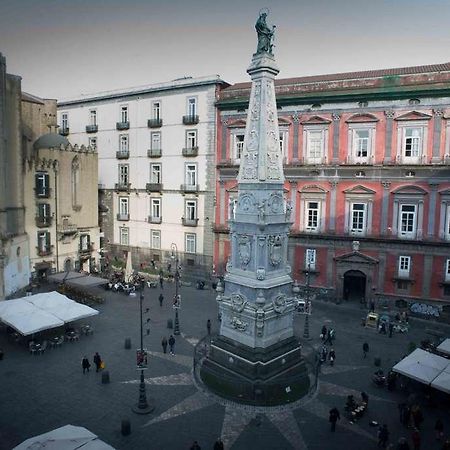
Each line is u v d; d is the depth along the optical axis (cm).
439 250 4228
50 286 4975
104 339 3500
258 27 2588
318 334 3728
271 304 2686
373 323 3906
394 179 4331
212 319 4050
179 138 5547
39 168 5075
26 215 4947
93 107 6378
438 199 4191
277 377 2612
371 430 2317
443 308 4194
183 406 2506
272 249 2703
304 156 4697
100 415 2400
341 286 4647
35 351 3175
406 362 2672
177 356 3191
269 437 2238
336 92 4478
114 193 6278
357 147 4488
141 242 6072
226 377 2642
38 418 2352
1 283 4222
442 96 4078
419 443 2114
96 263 5922
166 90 5588
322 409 2511
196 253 5547
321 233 4669
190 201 5538
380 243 4434
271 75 2647
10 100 4569
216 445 2023
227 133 5172
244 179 2695
